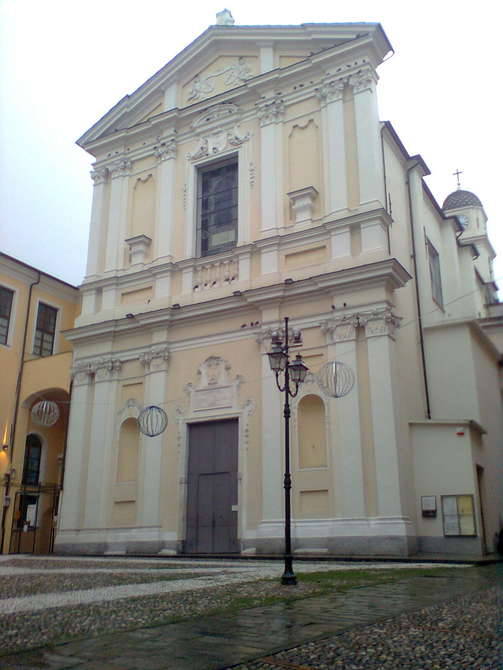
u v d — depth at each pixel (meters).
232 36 20.95
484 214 36.50
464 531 14.74
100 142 22.94
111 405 19.77
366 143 17.52
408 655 4.04
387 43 18.47
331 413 15.83
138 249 20.94
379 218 16.66
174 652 4.21
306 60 19.00
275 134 19.23
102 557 16.58
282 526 15.64
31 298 24.66
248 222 19.02
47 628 5.16
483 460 16.89
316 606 6.24
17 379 23.30
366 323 15.92
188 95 21.86
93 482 19.17
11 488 22.22
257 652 4.18
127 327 19.97
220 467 17.53
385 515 14.50
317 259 17.42
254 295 17.55
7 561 15.09
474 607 6.00
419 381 17.84
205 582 8.90
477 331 18.38
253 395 17.27
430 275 21.14
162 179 21.31
